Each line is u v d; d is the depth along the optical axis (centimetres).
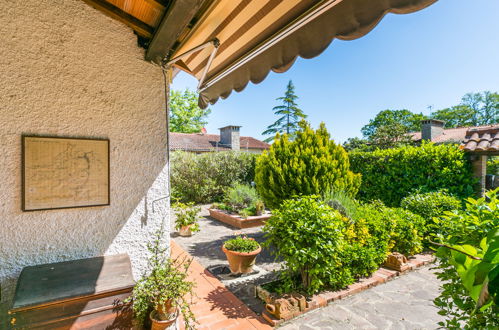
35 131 198
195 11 160
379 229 480
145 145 246
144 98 246
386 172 809
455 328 166
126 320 172
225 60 249
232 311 344
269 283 416
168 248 260
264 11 174
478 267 91
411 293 406
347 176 620
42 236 200
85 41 219
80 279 178
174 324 244
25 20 197
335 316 339
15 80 192
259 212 935
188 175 1323
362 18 139
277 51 204
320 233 368
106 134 227
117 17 230
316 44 169
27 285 167
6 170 189
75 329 157
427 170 703
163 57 239
